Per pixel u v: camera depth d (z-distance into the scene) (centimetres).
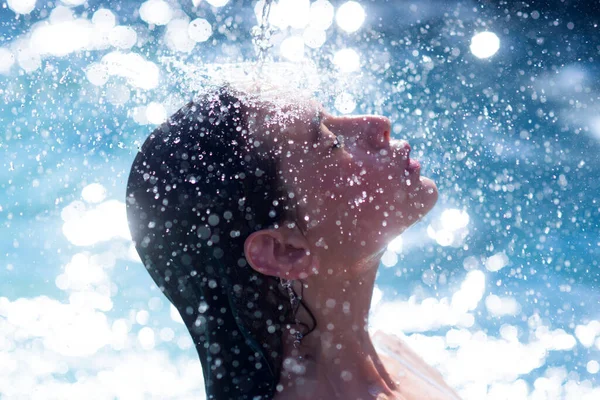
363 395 139
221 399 136
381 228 142
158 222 139
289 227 135
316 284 137
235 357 136
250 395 135
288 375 135
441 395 156
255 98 138
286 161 135
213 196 134
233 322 136
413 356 171
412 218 145
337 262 138
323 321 138
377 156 142
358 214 139
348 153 140
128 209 144
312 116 140
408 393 148
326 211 137
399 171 144
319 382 136
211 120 138
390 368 157
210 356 137
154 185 138
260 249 133
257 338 135
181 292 140
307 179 136
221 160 134
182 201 136
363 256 141
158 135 142
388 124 146
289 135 136
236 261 135
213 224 134
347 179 139
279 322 135
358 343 142
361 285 142
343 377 138
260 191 134
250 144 134
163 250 140
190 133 138
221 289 136
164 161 138
